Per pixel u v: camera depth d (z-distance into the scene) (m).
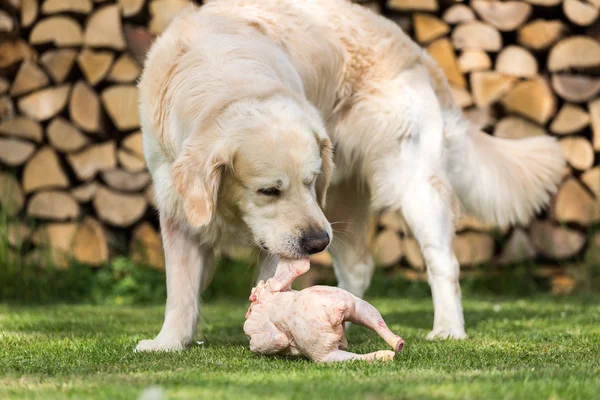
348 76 5.87
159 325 6.41
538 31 9.40
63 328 6.07
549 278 9.72
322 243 4.42
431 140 5.90
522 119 9.40
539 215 9.77
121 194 9.35
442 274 5.71
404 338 5.48
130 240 9.67
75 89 9.17
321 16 5.80
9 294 8.98
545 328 6.02
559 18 9.56
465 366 3.94
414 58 6.05
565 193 9.52
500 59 9.41
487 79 9.34
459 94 9.32
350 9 6.03
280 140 4.39
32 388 3.37
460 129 6.13
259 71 4.79
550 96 9.35
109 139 9.38
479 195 6.32
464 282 9.67
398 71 5.94
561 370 3.70
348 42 5.86
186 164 4.43
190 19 5.20
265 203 4.47
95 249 9.43
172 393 3.08
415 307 8.16
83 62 9.15
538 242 9.64
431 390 3.13
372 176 5.96
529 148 6.57
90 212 9.56
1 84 9.27
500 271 9.72
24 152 9.24
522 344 4.96
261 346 4.17
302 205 4.46
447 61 9.34
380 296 9.47
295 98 4.71
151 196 9.38
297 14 5.65
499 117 9.49
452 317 5.61
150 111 4.96
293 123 4.45
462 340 5.27
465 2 9.51
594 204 9.49
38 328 6.00
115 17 9.09
